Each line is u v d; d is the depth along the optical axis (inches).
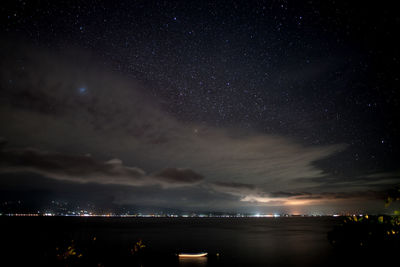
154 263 1173.7
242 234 2795.3
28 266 286.0
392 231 197.2
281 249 1574.8
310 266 1051.9
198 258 1318.9
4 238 1784.0
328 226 4522.6
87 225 4426.7
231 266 1123.3
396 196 189.3
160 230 3412.9
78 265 308.3
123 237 2333.9
